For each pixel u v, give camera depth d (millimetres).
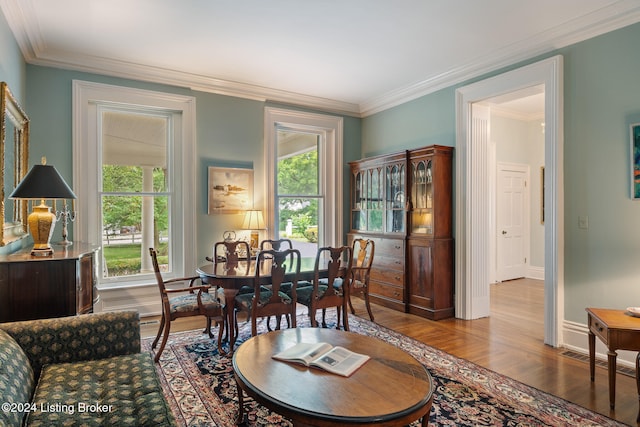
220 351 3133
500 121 6359
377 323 4082
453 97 4410
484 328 3893
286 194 5398
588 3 2906
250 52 3842
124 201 4355
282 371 1817
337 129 5656
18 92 3365
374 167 5188
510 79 3783
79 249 2975
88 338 2016
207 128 4680
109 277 4258
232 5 2949
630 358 2920
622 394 2475
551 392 2494
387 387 1667
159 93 4387
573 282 3273
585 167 3201
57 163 3898
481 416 2205
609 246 3057
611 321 2365
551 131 3391
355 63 4137
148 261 4480
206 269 3508
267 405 1559
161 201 4555
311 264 3875
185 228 4535
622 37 2984
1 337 1700
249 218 4637
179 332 3717
